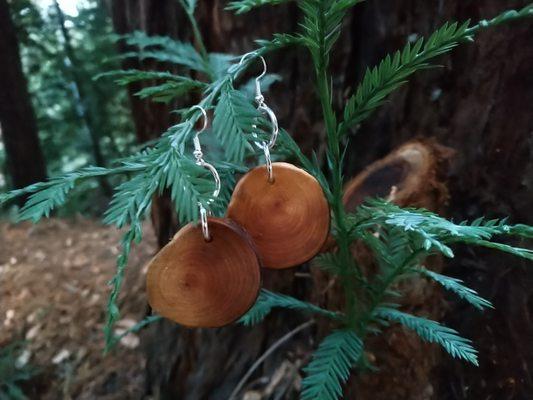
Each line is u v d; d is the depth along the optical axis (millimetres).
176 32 307
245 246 127
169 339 371
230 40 285
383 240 206
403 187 235
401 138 268
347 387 244
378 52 266
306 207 137
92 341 463
